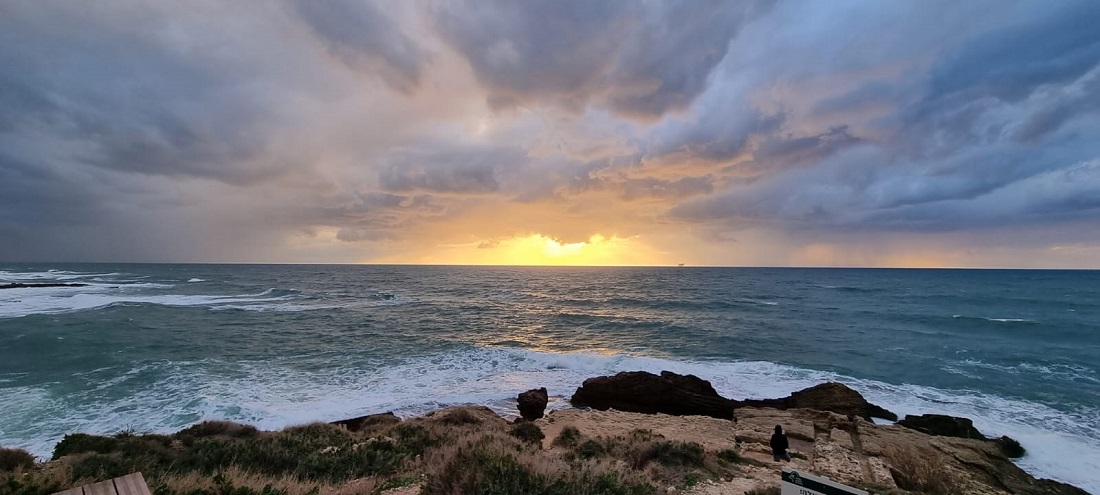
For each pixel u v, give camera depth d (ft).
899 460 44.98
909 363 98.27
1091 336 125.90
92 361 86.79
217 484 22.20
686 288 300.40
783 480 13.17
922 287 304.50
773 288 296.92
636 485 23.47
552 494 20.03
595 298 232.32
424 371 87.81
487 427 49.52
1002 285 325.01
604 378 76.43
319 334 122.93
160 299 200.03
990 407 71.61
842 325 145.18
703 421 62.80
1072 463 53.21
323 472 27.81
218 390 70.44
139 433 52.85
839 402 69.82
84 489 14.75
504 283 365.81
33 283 273.13
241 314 157.89
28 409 61.16
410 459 30.96
